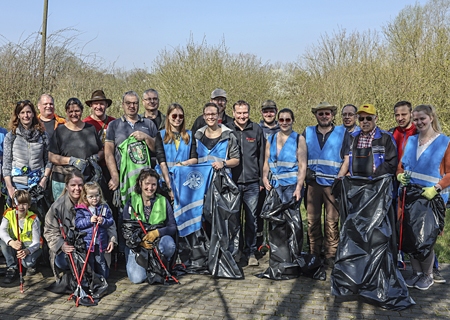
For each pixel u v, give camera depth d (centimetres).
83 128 519
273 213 497
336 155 516
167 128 530
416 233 441
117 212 540
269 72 1622
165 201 502
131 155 512
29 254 477
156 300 434
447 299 436
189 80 1451
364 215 438
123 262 546
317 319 392
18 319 392
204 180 527
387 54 1562
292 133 529
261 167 566
